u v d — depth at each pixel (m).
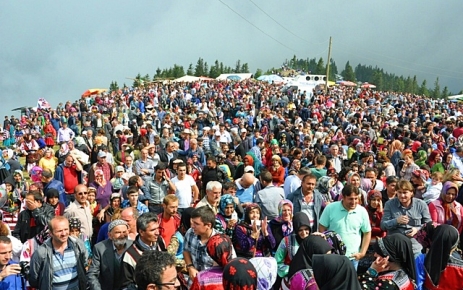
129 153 13.88
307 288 4.24
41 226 7.16
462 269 4.66
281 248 5.59
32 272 5.23
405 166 11.45
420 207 6.43
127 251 5.00
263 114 26.75
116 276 5.02
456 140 18.31
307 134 18.23
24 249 5.88
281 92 40.34
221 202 6.25
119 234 5.07
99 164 10.32
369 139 18.64
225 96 38.28
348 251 6.05
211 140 16.23
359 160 12.79
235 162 13.19
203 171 11.19
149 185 9.12
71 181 10.58
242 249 5.63
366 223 6.23
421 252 5.19
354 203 6.12
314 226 7.23
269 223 6.22
